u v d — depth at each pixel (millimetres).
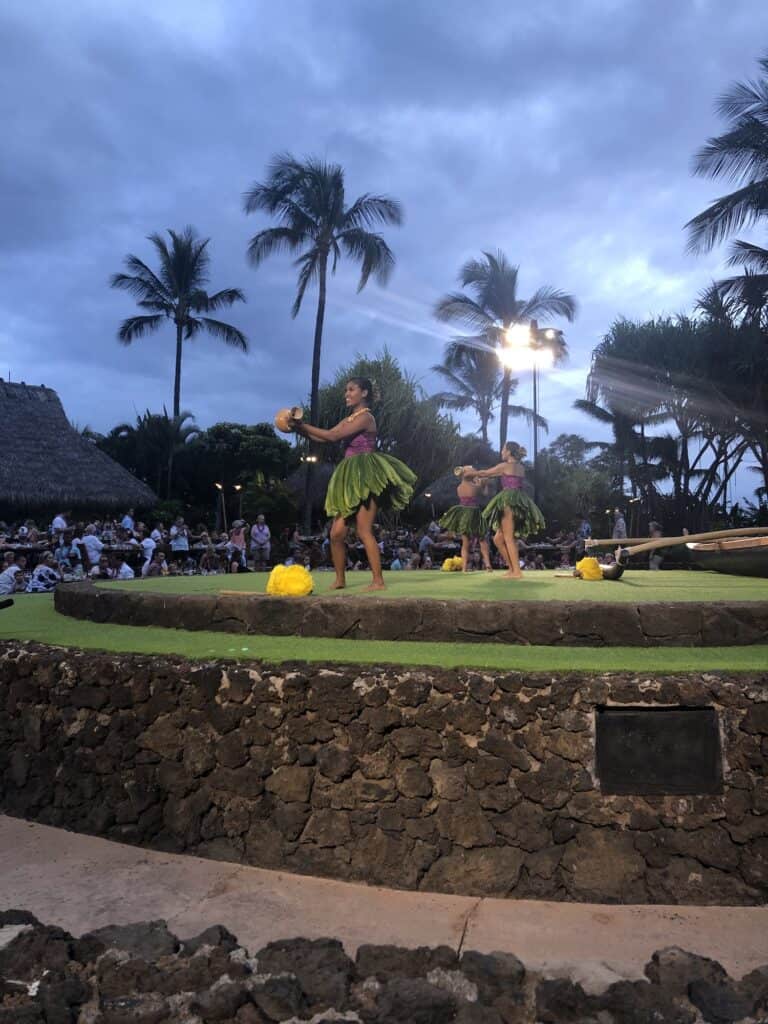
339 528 5145
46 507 21859
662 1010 2246
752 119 19578
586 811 3150
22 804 4027
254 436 33500
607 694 3184
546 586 5371
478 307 29625
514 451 6617
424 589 5102
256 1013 2264
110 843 3658
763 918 2924
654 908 3021
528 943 2732
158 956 2559
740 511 29781
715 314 24984
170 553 17047
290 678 3404
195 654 3768
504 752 3205
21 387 24969
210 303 36281
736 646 3684
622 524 26766
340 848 3287
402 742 3266
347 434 5043
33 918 2840
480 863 3160
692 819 3123
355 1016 2268
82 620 5160
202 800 3521
